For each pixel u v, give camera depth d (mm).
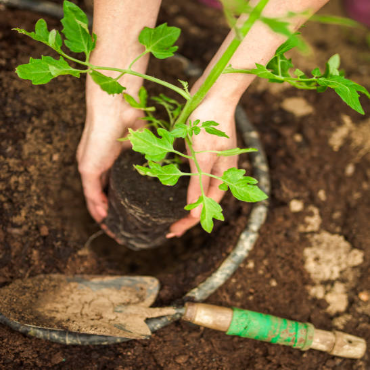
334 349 565
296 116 704
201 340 571
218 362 568
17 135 597
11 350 532
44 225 593
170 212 525
